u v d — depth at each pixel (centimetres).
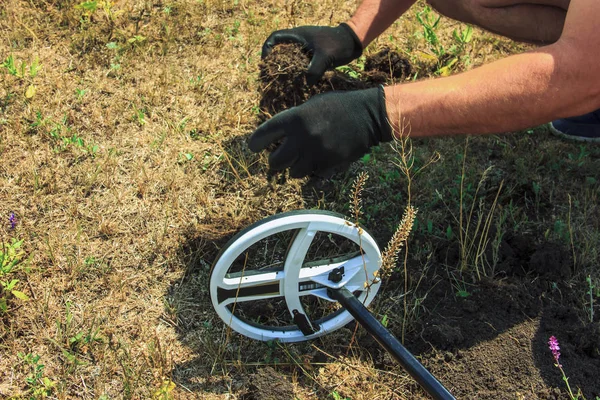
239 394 124
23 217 145
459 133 116
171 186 151
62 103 167
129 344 129
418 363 110
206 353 128
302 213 116
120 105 167
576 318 132
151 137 161
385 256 119
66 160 155
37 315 132
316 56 148
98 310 133
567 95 108
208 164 157
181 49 182
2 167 153
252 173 155
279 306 135
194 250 142
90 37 181
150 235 144
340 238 145
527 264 140
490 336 129
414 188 152
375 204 151
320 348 129
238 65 179
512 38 152
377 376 126
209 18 191
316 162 119
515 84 109
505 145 161
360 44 153
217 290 119
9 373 125
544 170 158
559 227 145
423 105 114
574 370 125
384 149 160
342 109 116
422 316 133
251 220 147
